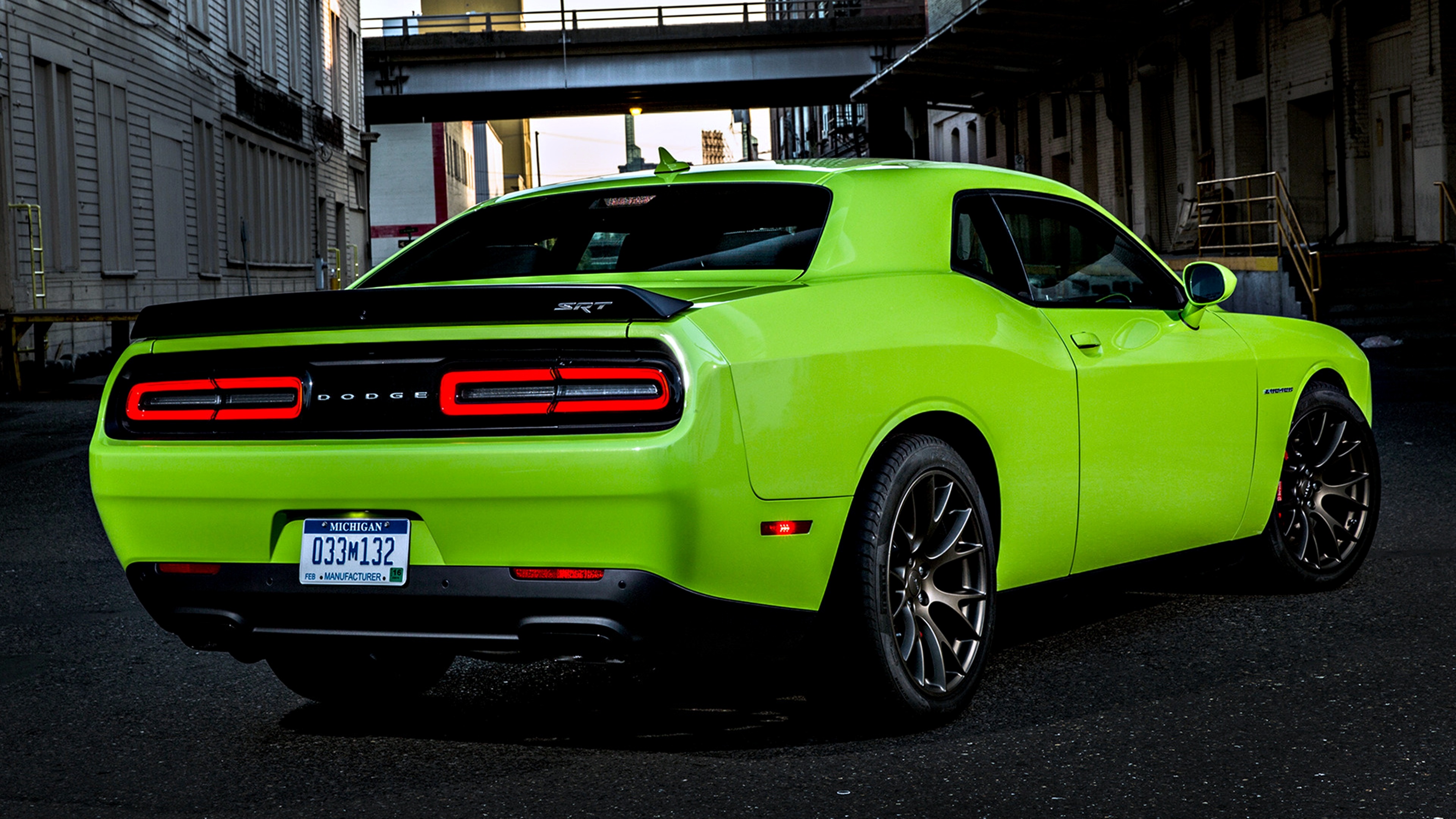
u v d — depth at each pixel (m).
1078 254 4.72
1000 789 3.42
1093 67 30.53
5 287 19.50
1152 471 4.70
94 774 3.74
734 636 3.53
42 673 4.90
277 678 4.68
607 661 3.46
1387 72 20.58
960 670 4.00
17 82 20.19
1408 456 9.54
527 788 3.54
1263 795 3.34
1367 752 3.63
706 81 48.22
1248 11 24.14
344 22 43.91
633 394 3.34
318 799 3.50
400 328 3.50
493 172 101.38
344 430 3.53
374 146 65.31
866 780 3.52
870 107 47.69
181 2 27.47
